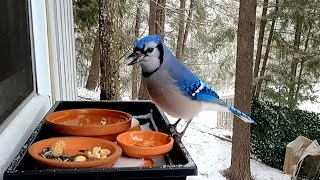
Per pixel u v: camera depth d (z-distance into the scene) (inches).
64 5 44.4
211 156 103.2
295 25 109.5
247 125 83.9
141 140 18.1
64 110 22.6
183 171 14.0
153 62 19.7
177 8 128.4
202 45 133.7
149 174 13.8
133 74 116.6
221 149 109.3
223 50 128.6
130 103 25.2
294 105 109.3
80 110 22.0
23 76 24.0
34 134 18.1
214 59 135.9
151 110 25.1
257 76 113.7
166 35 125.0
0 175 16.2
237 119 84.0
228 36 118.6
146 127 23.0
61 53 40.9
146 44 19.5
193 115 21.3
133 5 120.8
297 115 105.0
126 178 13.7
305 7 106.0
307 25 107.6
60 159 15.4
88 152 16.2
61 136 18.5
